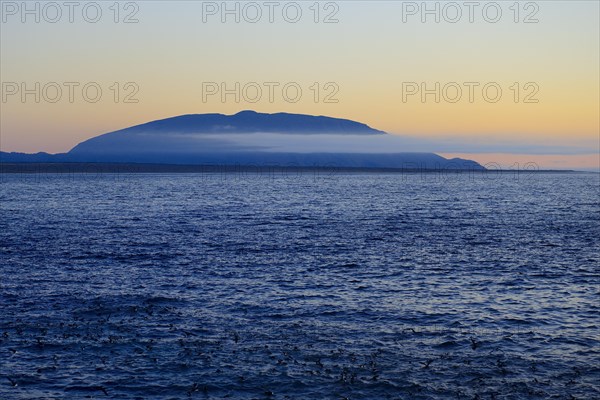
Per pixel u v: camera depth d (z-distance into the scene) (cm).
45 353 2556
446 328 2889
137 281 3862
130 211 9294
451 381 2311
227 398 2191
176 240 5775
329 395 2211
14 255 4838
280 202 11494
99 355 2539
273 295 3503
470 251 5078
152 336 2766
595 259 4684
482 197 13288
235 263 4494
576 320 3014
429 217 8319
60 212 9038
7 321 2955
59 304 3278
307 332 2825
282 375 2355
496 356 2541
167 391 2236
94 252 4997
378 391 2236
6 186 18862
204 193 14912
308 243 5569
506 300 3391
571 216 8525
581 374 2366
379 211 9356
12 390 2228
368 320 3016
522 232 6500
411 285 3759
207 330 2850
